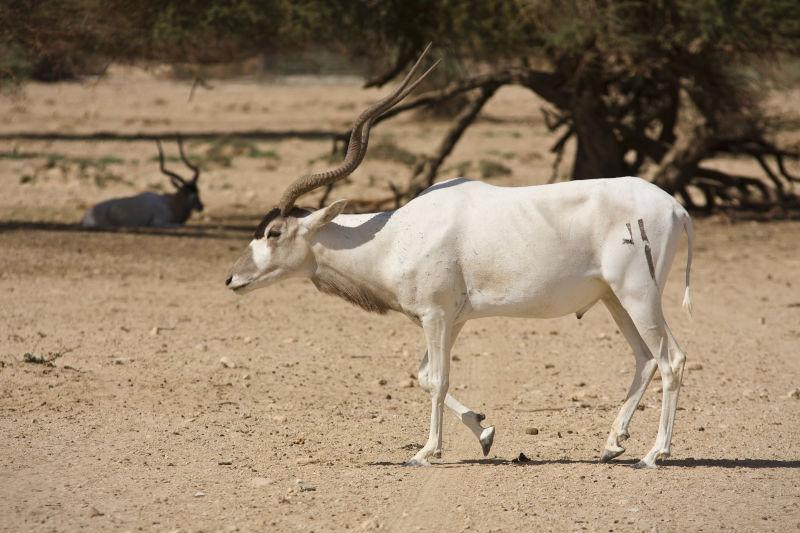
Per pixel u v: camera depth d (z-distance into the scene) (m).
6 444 24.61
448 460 24.09
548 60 77.38
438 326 22.94
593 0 64.81
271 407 28.73
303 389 30.91
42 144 116.25
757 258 59.47
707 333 40.44
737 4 63.91
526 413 28.78
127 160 104.44
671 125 77.75
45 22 61.22
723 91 71.25
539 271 22.34
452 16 67.62
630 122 81.06
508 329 41.25
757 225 73.19
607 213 22.23
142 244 58.78
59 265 50.97
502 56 73.94
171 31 64.50
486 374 33.59
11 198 79.50
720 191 79.75
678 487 21.61
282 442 25.36
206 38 69.88
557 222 22.38
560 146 80.19
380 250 23.22
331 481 22.12
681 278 53.47
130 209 66.81
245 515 19.84
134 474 22.50
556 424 27.56
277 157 107.94
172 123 149.50
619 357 36.19
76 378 31.08
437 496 21.09
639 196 22.31
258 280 23.84
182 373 32.25
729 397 30.52
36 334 36.75
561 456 24.44
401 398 30.23
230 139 117.44
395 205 73.38
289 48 78.25
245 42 74.88
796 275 54.06
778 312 44.69
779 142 85.00
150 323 39.56
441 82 98.31
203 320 40.62
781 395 30.77
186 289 47.00
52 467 22.91
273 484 21.84
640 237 22.06
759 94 75.62
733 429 26.89
